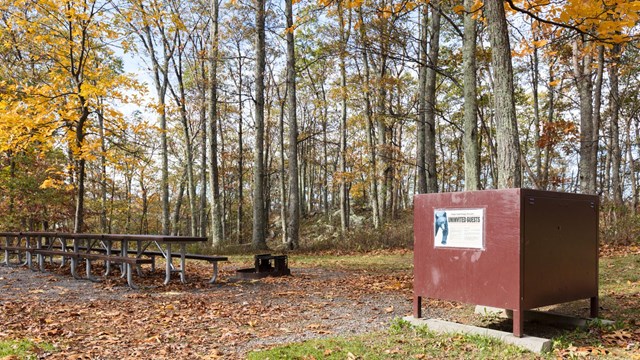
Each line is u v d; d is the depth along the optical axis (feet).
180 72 79.82
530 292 15.29
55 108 37.04
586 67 53.98
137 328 18.22
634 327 16.67
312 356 13.93
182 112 79.77
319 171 151.43
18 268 37.47
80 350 15.02
